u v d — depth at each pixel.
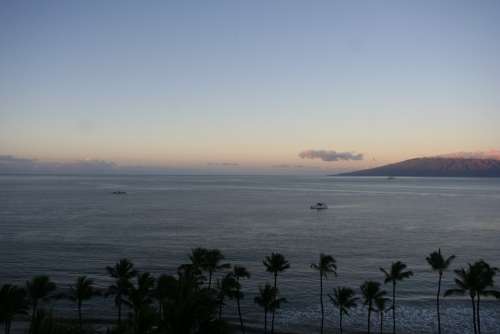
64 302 74.31
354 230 161.62
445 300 76.62
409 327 65.50
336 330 64.44
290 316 69.69
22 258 107.38
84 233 147.25
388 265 103.44
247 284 86.38
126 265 60.22
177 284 41.66
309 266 101.25
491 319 68.19
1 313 44.72
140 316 32.22
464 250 123.31
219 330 29.47
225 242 132.88
